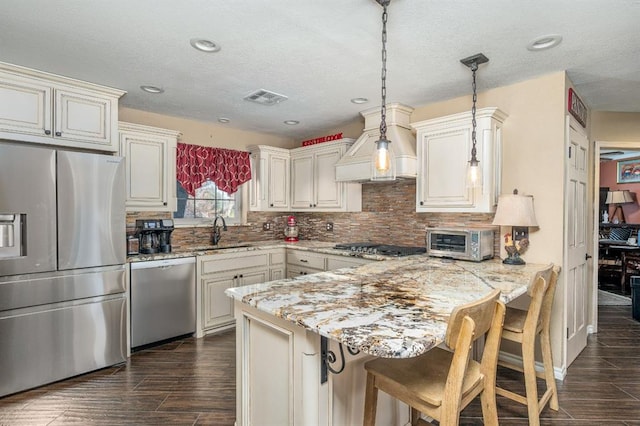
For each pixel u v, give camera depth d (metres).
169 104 3.52
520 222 2.55
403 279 2.08
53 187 2.61
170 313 3.41
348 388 1.65
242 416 1.85
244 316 1.83
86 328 2.79
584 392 2.51
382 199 4.02
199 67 2.61
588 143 3.57
